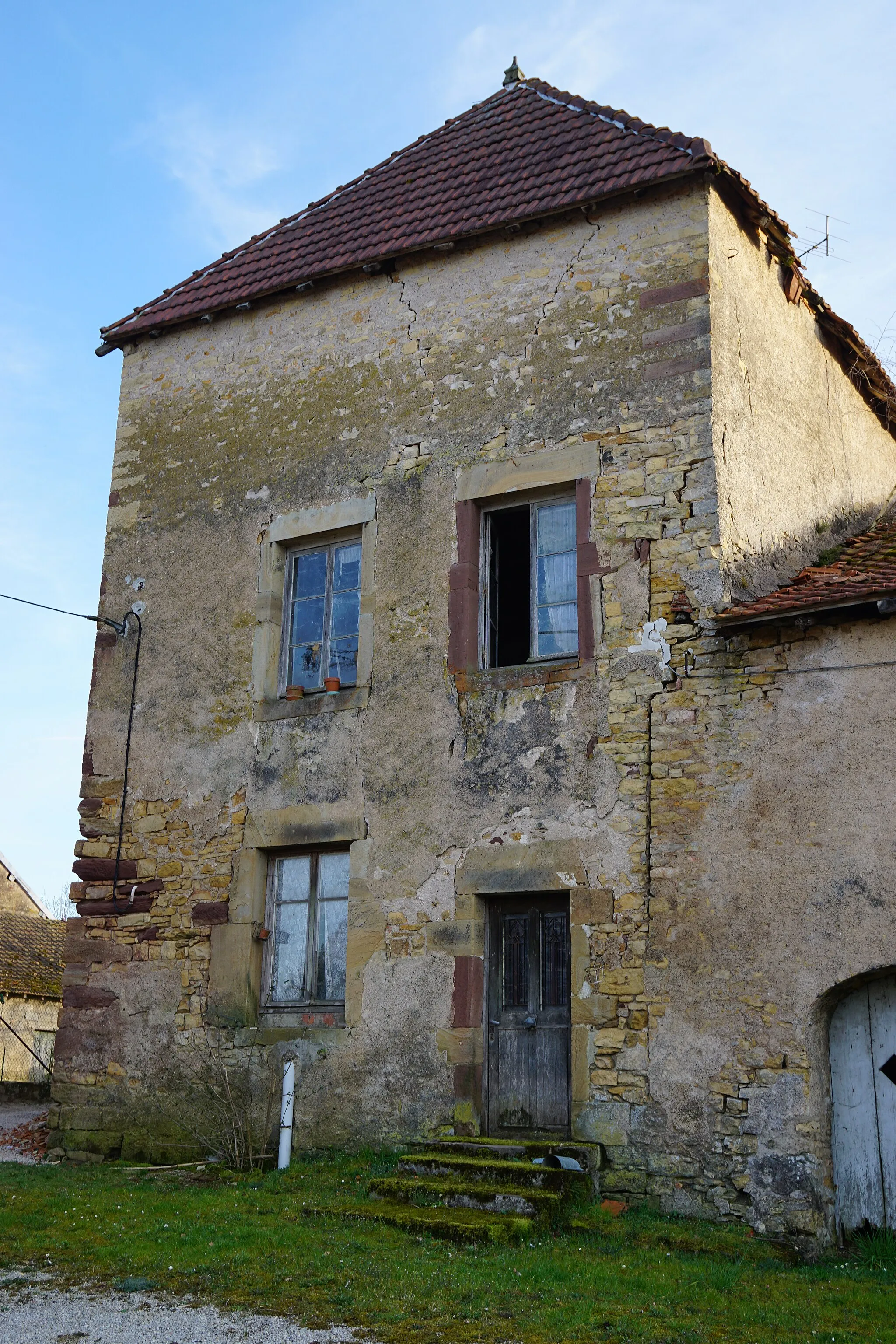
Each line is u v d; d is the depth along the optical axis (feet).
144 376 39.11
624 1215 24.12
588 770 27.89
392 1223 22.74
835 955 24.04
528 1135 27.40
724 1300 18.99
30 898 84.84
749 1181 23.88
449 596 31.07
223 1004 31.94
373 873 30.35
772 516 30.99
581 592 29.01
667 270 29.94
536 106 36.06
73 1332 16.96
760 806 25.59
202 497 36.55
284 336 36.35
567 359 30.83
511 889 28.17
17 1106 51.78
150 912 33.94
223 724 34.09
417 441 32.73
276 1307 18.10
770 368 32.42
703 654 27.12
